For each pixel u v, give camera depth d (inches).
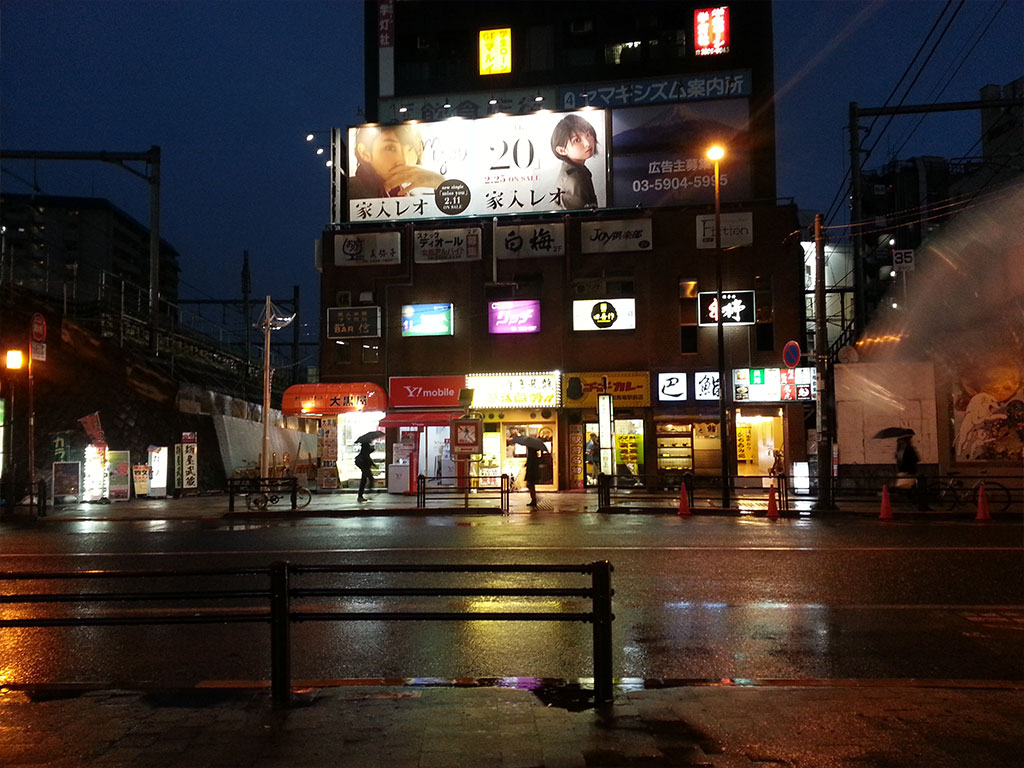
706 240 1208.8
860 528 665.6
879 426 990.4
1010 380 951.0
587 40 1358.3
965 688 234.7
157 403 1226.6
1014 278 971.3
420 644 308.5
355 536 621.0
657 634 317.7
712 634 317.4
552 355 1221.7
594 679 225.5
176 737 194.7
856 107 1275.8
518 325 1227.2
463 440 1010.7
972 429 961.5
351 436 1283.2
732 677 263.6
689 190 1252.5
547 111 1274.6
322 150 1347.2
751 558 492.1
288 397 1215.6
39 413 1104.2
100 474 1045.8
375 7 1421.0
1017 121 1673.2
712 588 405.7
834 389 1067.9
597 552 515.8
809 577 432.8
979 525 694.5
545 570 225.8
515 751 184.4
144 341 1424.7
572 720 206.2
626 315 1213.1
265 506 868.0
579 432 1218.0
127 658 295.9
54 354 1131.3
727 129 1266.0
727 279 1196.5
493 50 1374.3
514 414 1218.0
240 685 241.6
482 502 930.7
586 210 1253.7
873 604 368.2
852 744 188.7
